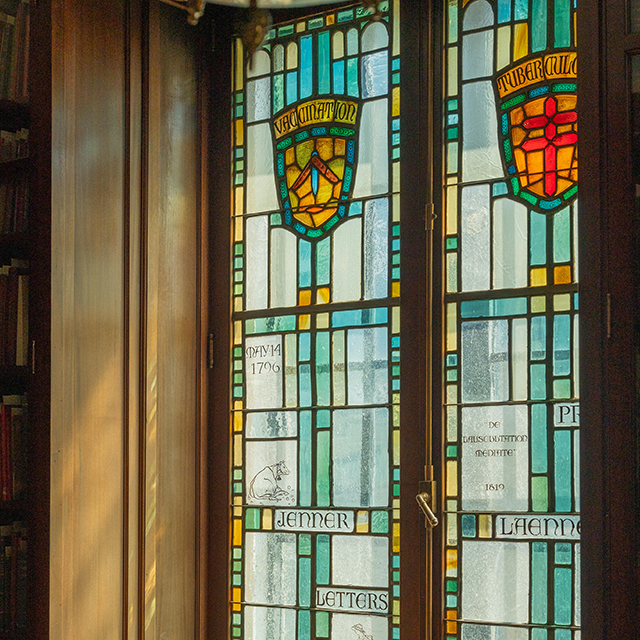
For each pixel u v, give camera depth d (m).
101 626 2.68
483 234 2.77
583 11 2.18
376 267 2.95
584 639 2.08
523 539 2.62
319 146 3.11
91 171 2.73
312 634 2.94
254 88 3.27
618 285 2.10
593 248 2.14
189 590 3.08
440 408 2.77
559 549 2.56
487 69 2.80
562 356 2.61
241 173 3.27
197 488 3.15
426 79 2.89
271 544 3.06
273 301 3.15
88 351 2.68
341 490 2.95
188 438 3.12
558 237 2.65
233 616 3.11
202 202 3.25
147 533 2.87
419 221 2.87
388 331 2.91
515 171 2.73
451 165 2.84
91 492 2.67
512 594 2.62
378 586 2.84
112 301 2.80
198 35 3.28
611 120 2.14
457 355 2.78
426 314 2.82
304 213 3.12
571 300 2.61
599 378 2.11
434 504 2.75
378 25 3.02
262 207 3.21
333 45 3.11
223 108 3.31
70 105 2.66
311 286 3.08
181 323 3.12
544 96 2.71
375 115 3.00
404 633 2.76
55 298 2.56
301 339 3.08
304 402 3.05
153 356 2.94
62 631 2.52
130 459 2.83
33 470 2.53
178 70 3.16
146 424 2.89
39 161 2.59
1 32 2.69
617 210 2.12
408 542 2.79
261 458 3.12
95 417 2.70
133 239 2.90
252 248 3.22
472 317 2.76
